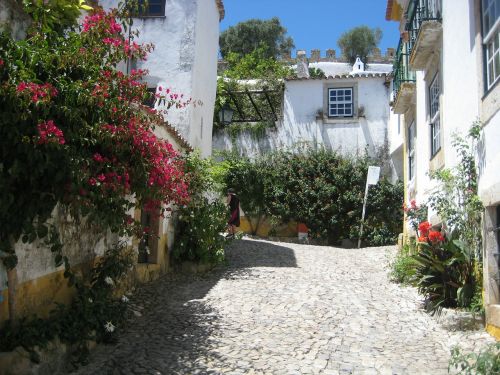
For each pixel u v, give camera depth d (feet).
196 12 42.06
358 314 22.85
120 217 17.31
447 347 18.19
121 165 16.60
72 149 14.56
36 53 14.73
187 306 23.82
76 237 19.01
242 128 63.26
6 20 15.48
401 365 16.30
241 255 40.04
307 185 58.70
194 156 34.50
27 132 13.65
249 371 15.61
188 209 32.91
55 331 15.11
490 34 19.69
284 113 63.00
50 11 17.02
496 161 18.44
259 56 112.98
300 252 43.34
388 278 31.53
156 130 27.17
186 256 32.83
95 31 16.93
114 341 18.04
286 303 24.58
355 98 61.72
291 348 17.97
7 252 13.93
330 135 61.72
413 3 32.76
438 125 29.89
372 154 60.44
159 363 16.14
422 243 24.20
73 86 14.93
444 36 27.14
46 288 16.79
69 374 14.87
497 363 12.71
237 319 21.70
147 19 42.16
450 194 24.04
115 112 16.05
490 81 20.20
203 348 17.75
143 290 26.37
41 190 14.67
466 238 21.68
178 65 41.29
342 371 15.72
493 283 19.22
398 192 57.77
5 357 12.90
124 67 37.70
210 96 49.96
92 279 19.92
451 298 22.06
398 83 42.86
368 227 56.70
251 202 60.08
